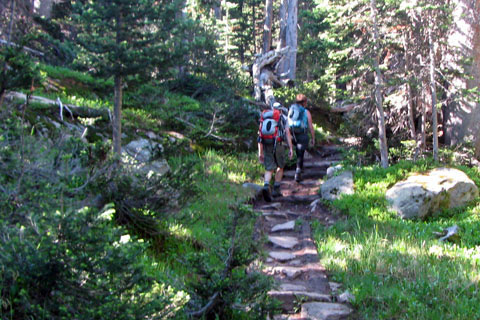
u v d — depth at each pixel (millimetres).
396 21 9516
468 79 10156
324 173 10742
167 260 5105
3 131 3900
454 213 7832
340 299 4711
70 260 2715
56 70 10359
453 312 4195
